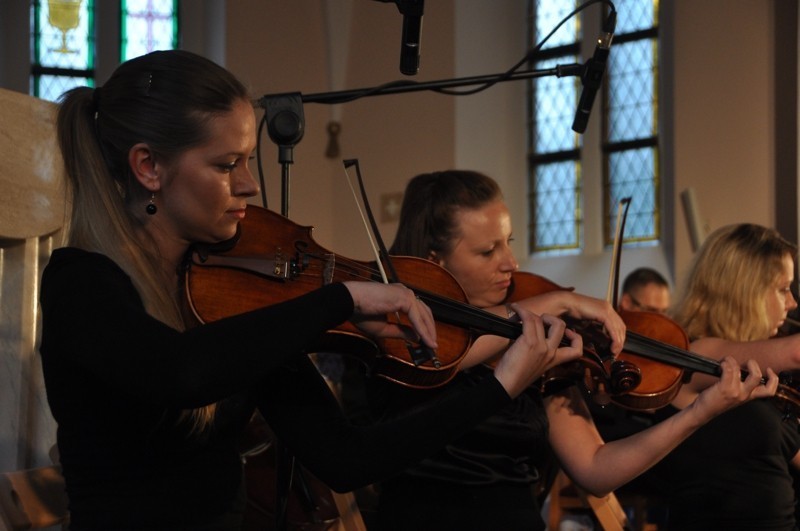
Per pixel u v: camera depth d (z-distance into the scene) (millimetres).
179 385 1857
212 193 2215
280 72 11242
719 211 9539
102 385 2047
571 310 3102
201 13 11391
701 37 9773
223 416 2207
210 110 2184
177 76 2186
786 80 9312
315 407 2295
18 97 3025
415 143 10906
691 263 4195
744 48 9531
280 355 1940
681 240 9750
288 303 2010
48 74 11172
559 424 3270
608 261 10461
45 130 3102
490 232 3209
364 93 3383
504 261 3229
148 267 2156
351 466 2240
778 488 3742
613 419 4480
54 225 3125
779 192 9273
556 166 10914
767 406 3775
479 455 3012
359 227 11031
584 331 3229
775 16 9406
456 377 3053
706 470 3750
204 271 2469
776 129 9320
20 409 3064
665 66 10227
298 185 11094
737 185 9469
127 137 2182
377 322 2438
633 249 10328
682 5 9914
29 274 3090
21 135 3027
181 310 2406
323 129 11227
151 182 2193
